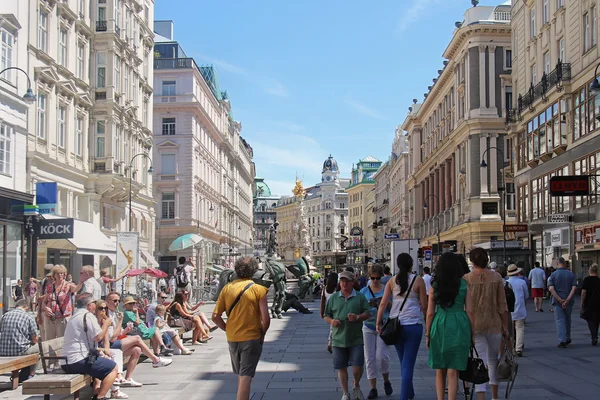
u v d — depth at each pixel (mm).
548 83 37500
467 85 56594
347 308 10383
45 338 13969
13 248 21266
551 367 13539
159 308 17062
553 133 37156
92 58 40594
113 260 30469
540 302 28016
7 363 11211
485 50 55719
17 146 28281
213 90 89250
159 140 68625
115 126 41500
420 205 84562
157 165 68688
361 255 143125
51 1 33906
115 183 41031
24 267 22219
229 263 73688
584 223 33062
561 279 16656
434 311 8898
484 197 54344
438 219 69250
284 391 11516
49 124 33688
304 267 42375
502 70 55750
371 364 10898
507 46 55781
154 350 15633
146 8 52031
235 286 8938
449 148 64125
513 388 11367
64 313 14047
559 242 36406
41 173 32500
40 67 32031
